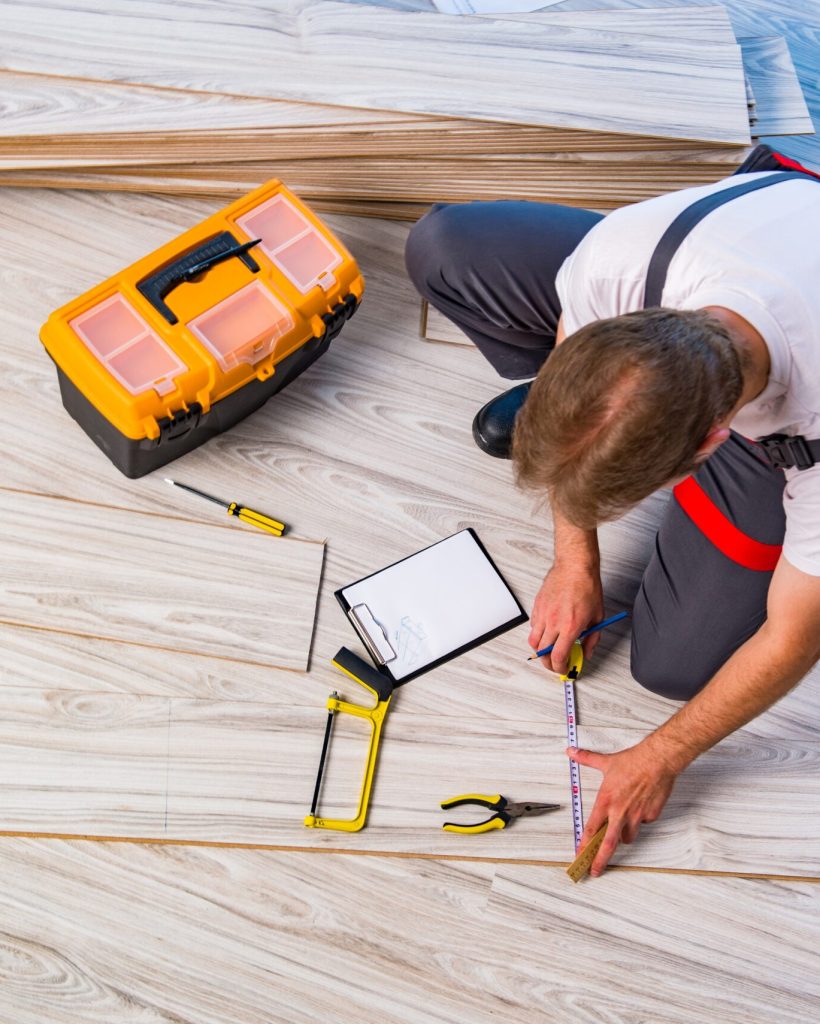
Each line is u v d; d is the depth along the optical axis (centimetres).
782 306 112
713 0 253
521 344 189
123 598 182
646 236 129
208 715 177
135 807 170
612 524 201
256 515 190
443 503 199
